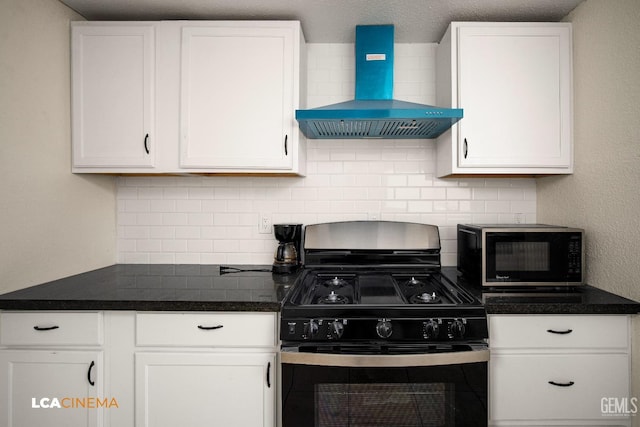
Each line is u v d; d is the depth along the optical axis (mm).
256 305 1400
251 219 2139
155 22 1812
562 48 1775
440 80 1999
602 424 1429
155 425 1430
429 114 1595
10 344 1430
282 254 1928
